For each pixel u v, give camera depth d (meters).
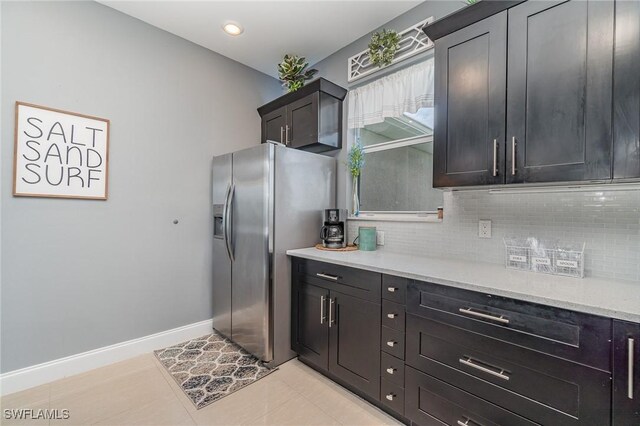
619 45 1.09
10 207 1.85
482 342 1.25
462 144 1.52
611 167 1.11
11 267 1.86
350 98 2.68
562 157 1.22
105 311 2.21
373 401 1.77
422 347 1.46
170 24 2.43
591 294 1.12
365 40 2.59
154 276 2.46
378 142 2.56
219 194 2.64
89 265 2.14
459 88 1.54
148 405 1.74
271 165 2.17
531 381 1.13
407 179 2.36
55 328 2.01
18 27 1.87
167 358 2.30
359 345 1.77
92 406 1.73
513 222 1.67
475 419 1.28
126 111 2.30
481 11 1.44
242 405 1.75
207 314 2.79
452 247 1.94
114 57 2.25
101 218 2.19
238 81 3.05
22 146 1.88
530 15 1.30
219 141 2.88
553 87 1.24
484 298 1.25
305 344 2.16
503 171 1.38
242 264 2.36
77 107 2.08
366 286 1.73
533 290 1.18
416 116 2.30
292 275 2.30
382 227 2.38
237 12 2.30
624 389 0.94
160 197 2.49
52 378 1.98
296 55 2.88
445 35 1.60
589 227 1.43
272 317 2.19
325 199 2.62
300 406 1.75
